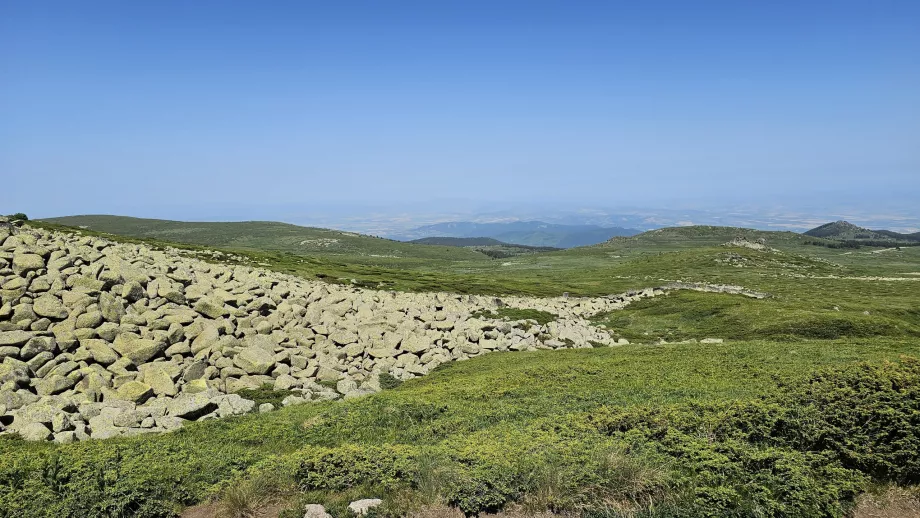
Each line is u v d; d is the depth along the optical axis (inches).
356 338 1551.4
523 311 2345.0
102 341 1154.7
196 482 615.5
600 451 580.4
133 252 2135.8
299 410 1027.3
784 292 4365.2
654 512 499.2
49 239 1803.6
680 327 2588.6
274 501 569.9
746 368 1242.6
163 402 1040.8
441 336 1750.7
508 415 883.4
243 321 1445.6
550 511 523.2
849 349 1450.5
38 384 998.4
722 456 561.9
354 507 539.2
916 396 576.1
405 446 681.6
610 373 1259.2
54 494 572.7
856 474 537.6
